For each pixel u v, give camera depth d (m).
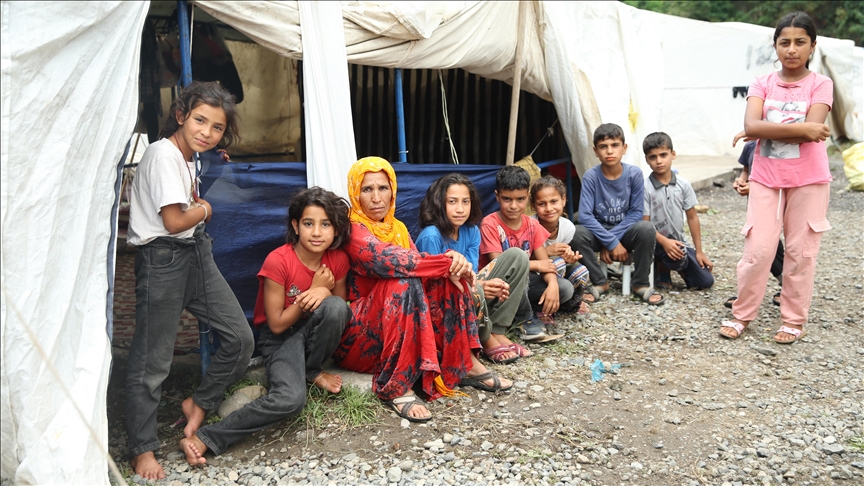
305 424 3.29
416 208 4.72
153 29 5.18
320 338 3.33
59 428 2.38
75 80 2.46
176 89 5.25
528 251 4.41
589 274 5.25
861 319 4.84
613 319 4.86
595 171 5.27
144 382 2.87
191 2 3.44
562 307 4.87
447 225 3.84
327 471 2.89
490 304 4.09
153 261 2.88
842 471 2.93
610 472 2.93
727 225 8.20
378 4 4.16
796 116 4.04
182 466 2.95
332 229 3.35
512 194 4.24
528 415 3.41
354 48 4.04
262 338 3.55
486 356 4.09
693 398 3.65
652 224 5.13
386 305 3.39
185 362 3.97
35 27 2.30
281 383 3.12
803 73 4.07
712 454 3.07
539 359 4.12
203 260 3.05
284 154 8.27
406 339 3.36
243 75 7.77
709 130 13.88
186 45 3.47
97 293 2.61
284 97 8.16
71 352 2.50
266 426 3.09
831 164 12.56
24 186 2.30
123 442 3.16
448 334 3.56
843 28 19.72
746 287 4.44
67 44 2.43
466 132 6.06
